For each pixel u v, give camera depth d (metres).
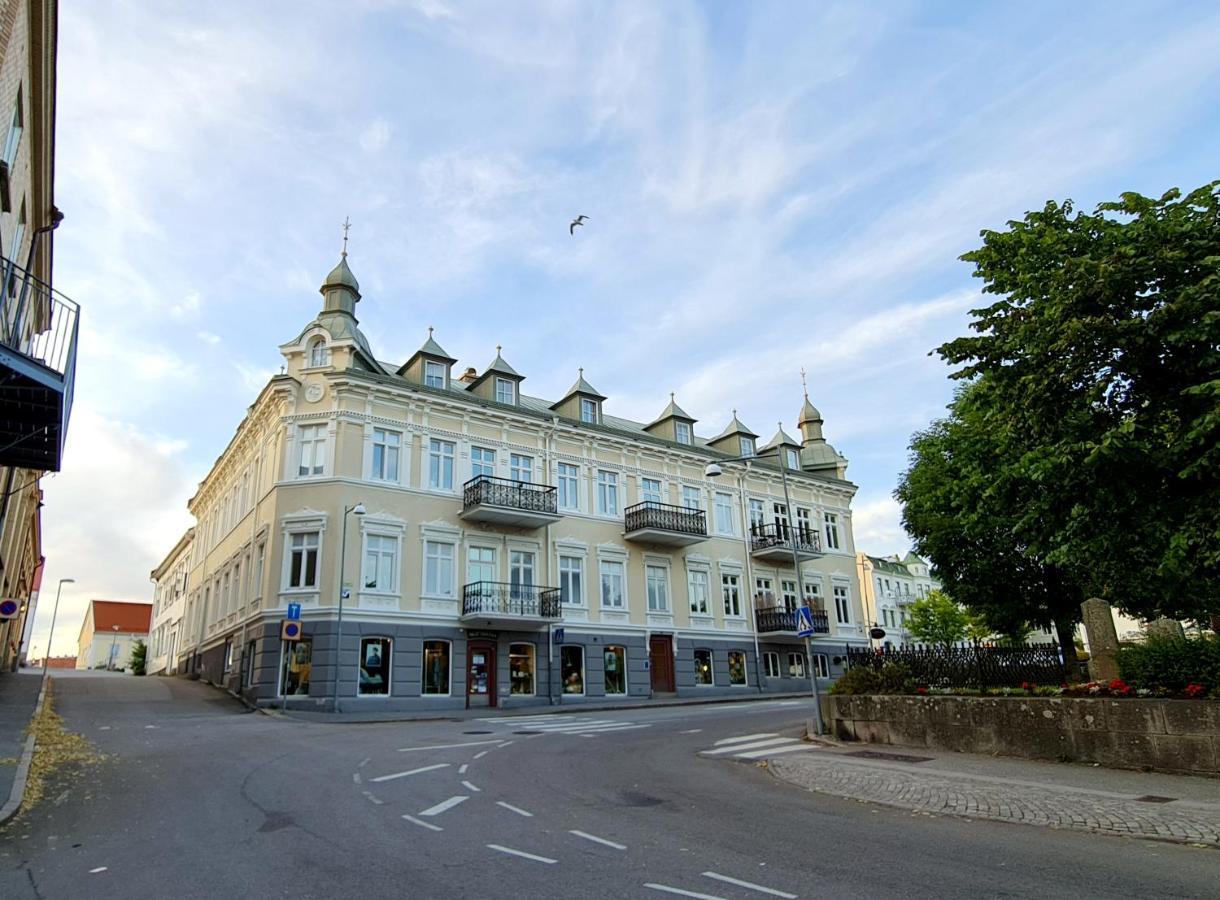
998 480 14.00
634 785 10.70
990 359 13.49
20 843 7.27
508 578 29.39
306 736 16.27
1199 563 12.15
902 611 79.38
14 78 11.34
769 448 42.12
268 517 27.06
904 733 14.13
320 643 24.67
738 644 35.56
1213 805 8.48
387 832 7.78
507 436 31.02
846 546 42.44
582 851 7.09
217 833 7.68
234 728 17.75
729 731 17.48
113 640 89.38
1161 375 11.48
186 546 47.31
